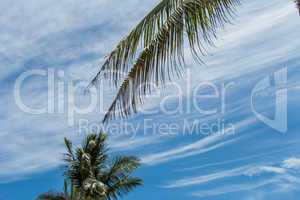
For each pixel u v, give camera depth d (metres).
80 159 24.45
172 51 6.40
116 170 25.06
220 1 6.49
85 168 24.39
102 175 25.05
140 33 6.44
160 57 6.43
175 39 6.39
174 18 6.40
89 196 24.16
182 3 6.42
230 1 6.53
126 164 25.17
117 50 6.50
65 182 24.66
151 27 6.43
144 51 6.45
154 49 6.44
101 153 25.00
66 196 24.47
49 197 24.22
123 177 25.27
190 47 6.39
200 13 6.41
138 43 6.45
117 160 25.19
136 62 6.49
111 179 25.19
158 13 6.43
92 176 24.44
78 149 24.66
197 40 6.39
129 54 6.47
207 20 6.41
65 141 24.41
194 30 6.39
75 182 24.67
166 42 6.41
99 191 23.86
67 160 24.50
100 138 24.92
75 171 24.53
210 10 6.43
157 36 6.42
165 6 6.43
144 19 6.47
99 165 24.97
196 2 6.41
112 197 25.30
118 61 6.50
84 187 23.75
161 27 6.41
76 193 24.52
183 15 6.39
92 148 24.81
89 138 24.91
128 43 6.47
